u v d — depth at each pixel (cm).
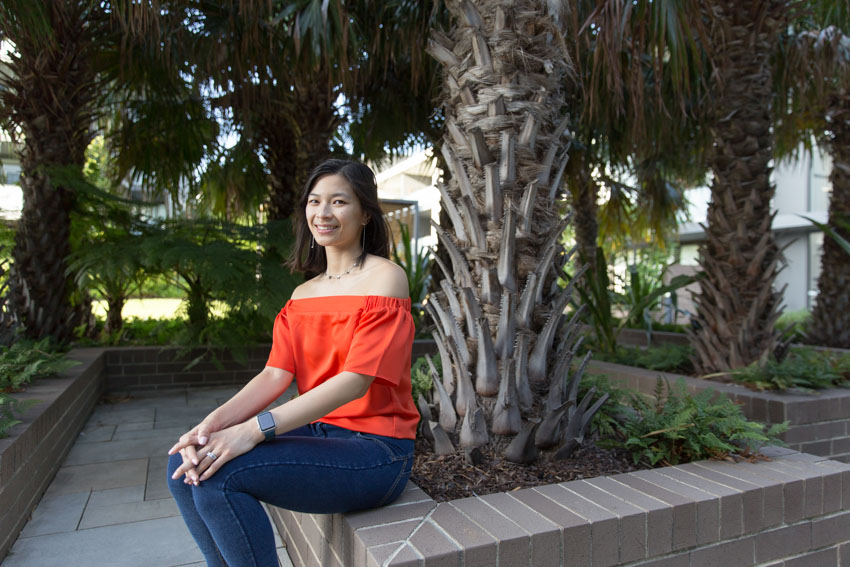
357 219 158
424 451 200
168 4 395
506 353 192
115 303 597
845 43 462
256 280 490
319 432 152
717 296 377
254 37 393
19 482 222
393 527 135
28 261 448
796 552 168
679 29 251
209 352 543
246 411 146
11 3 320
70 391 332
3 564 200
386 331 141
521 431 182
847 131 529
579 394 236
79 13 431
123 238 513
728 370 367
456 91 212
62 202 462
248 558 122
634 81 270
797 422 288
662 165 714
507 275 196
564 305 205
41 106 439
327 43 321
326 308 152
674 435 189
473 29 202
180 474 124
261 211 762
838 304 540
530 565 130
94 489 275
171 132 591
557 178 208
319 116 554
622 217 855
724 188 380
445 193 212
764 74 371
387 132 619
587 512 143
